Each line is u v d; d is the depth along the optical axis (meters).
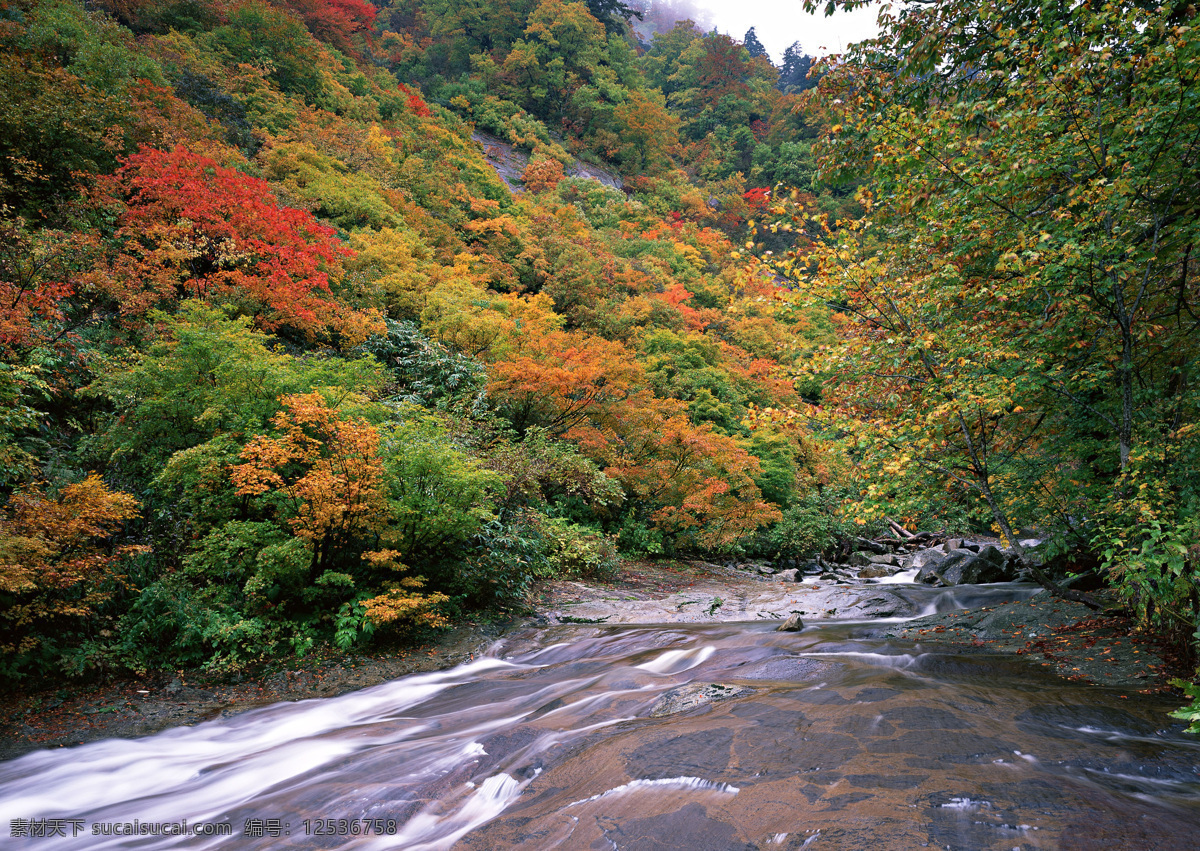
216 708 5.85
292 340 13.49
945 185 6.84
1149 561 4.75
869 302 6.21
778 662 5.75
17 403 6.98
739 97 80.06
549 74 62.50
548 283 28.11
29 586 5.12
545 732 4.49
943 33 7.89
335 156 26.59
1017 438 7.31
